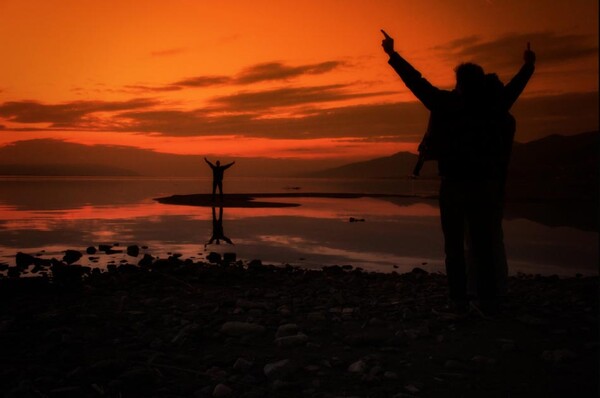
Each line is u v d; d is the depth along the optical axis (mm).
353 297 5414
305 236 13578
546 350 3434
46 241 11945
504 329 3977
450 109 4125
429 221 18562
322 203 32188
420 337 3787
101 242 11828
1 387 2742
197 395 2666
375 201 35406
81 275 6617
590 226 16797
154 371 2977
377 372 2973
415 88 4168
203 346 3557
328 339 3766
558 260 9695
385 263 9172
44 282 5762
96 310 4590
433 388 2764
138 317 4344
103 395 2637
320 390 2738
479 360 3188
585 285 6199
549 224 17672
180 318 4312
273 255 10070
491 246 4332
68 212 21734
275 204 30344
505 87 4285
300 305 4969
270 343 3646
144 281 6309
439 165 4309
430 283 6523
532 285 6363
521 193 46656
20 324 3969
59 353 3303
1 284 5566
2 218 18375
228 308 4797
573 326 4062
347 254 10258
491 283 4352
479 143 4121
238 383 2838
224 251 10625
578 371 3004
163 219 18719
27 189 52750
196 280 6406
